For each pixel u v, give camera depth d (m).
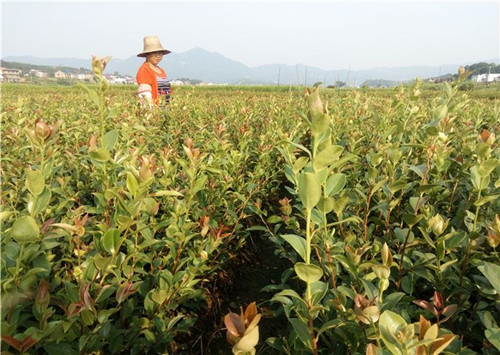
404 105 5.13
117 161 2.39
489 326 1.43
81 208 2.00
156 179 2.64
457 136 4.43
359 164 3.46
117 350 1.83
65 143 4.30
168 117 6.25
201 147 4.27
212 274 3.00
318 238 2.25
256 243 4.27
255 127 6.40
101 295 1.59
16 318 1.43
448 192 2.74
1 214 1.41
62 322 1.48
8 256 1.42
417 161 3.38
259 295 3.47
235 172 3.85
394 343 1.02
